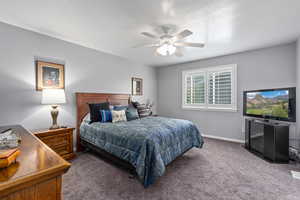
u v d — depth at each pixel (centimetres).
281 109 257
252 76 334
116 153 206
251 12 188
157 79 525
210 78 402
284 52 297
